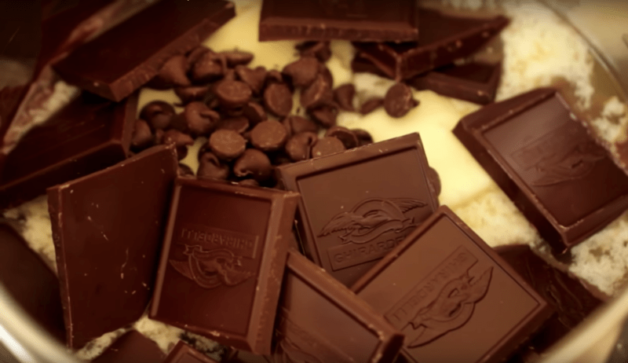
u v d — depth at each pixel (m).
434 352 0.24
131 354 0.25
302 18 0.29
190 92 0.28
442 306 0.24
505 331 0.24
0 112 0.27
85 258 0.24
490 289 0.24
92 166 0.27
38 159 0.27
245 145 0.27
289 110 0.29
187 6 0.29
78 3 0.28
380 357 0.23
